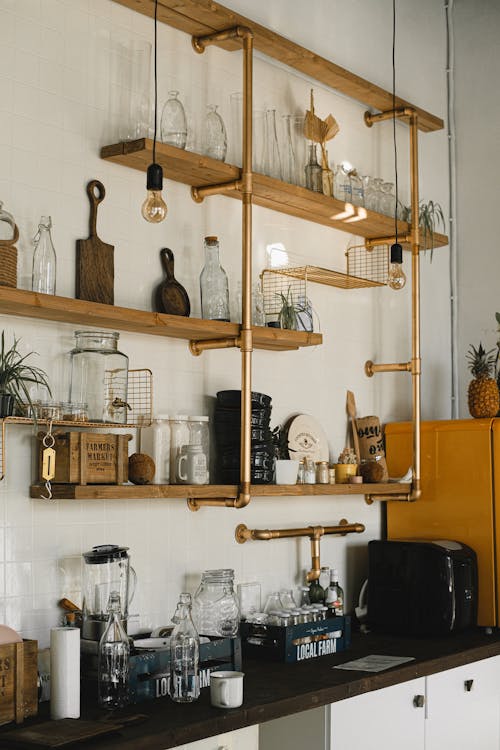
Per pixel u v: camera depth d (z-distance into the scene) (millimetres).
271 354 3938
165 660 2883
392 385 4633
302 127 4078
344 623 3662
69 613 2945
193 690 2779
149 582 3311
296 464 3705
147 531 3316
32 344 2967
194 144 3592
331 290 4305
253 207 3881
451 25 5242
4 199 2930
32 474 2941
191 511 3490
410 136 4508
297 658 3414
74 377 3004
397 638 3930
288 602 3678
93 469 2936
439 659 3467
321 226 4246
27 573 2918
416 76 4992
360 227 4309
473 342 5086
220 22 3508
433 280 5027
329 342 4262
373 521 4438
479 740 3764
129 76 3352
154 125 3416
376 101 4492
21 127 2990
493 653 3791
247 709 2686
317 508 4102
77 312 2846
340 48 4449
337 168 4172
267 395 3768
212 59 3717
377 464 4203
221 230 3713
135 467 3119
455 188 5207
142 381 3316
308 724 3059
